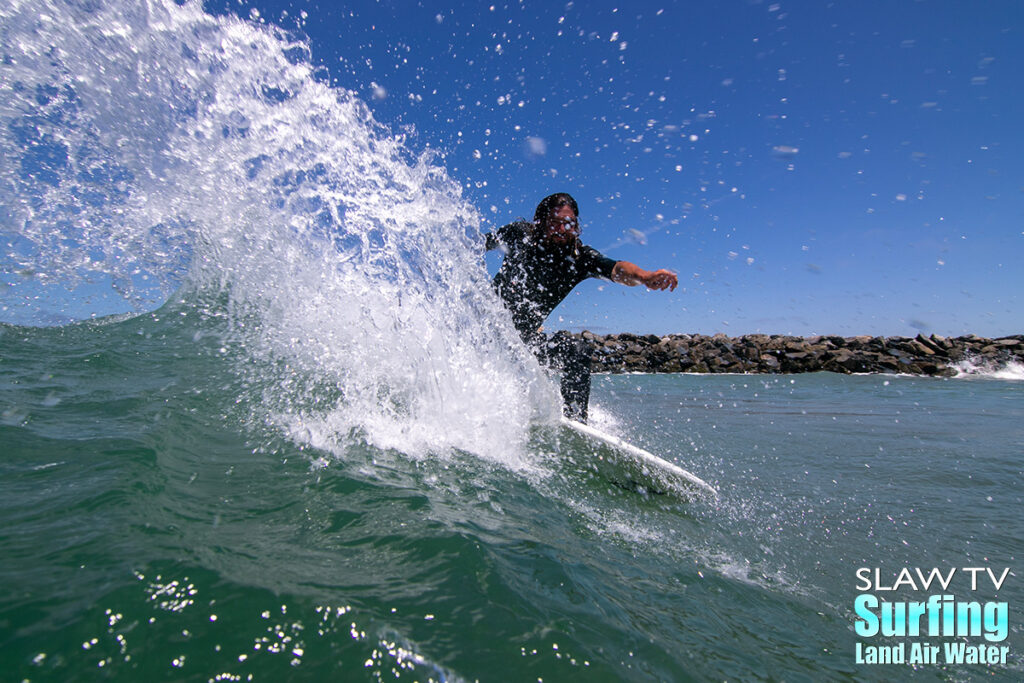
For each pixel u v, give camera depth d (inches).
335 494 62.6
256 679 32.6
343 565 47.0
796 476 115.4
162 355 120.4
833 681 46.3
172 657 33.1
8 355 112.3
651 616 50.6
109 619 34.8
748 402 277.6
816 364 603.2
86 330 135.1
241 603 38.5
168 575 40.2
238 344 128.9
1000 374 532.1
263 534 51.1
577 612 47.0
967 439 164.4
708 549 72.4
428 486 71.5
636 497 89.0
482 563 50.2
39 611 34.5
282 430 85.4
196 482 61.9
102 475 57.8
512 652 39.3
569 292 131.2
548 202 123.9
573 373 124.5
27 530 44.8
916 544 80.5
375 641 37.2
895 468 124.5
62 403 86.7
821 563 72.6
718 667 44.5
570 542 64.6
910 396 317.7
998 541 82.3
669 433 163.0
